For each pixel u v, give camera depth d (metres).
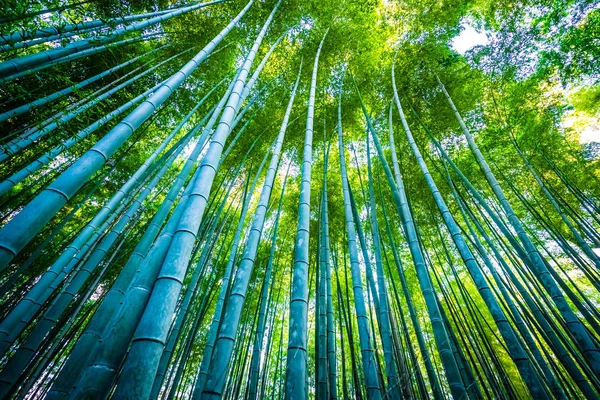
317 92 6.55
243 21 6.20
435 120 6.12
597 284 4.31
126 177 6.16
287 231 7.23
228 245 6.82
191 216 1.68
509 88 6.21
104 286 5.55
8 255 1.43
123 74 5.49
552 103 6.12
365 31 6.32
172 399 3.81
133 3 5.30
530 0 5.59
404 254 7.01
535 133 6.18
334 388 3.10
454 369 2.29
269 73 6.78
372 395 2.17
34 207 1.61
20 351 2.85
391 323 3.62
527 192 6.50
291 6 6.07
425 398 3.18
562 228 6.30
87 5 4.62
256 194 7.77
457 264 7.03
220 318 3.58
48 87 4.29
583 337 2.53
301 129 6.45
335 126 6.28
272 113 6.55
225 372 1.94
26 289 4.70
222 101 3.95
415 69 6.20
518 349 2.24
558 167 6.21
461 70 6.25
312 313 6.69
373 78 6.28
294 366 1.79
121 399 1.08
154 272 1.58
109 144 2.00
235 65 6.74
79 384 1.27
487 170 3.94
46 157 3.75
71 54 3.56
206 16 6.01
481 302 6.81
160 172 4.25
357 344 6.43
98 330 2.27
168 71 6.03
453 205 6.48
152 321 1.29
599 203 6.04
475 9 6.20
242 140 6.38
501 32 5.87
